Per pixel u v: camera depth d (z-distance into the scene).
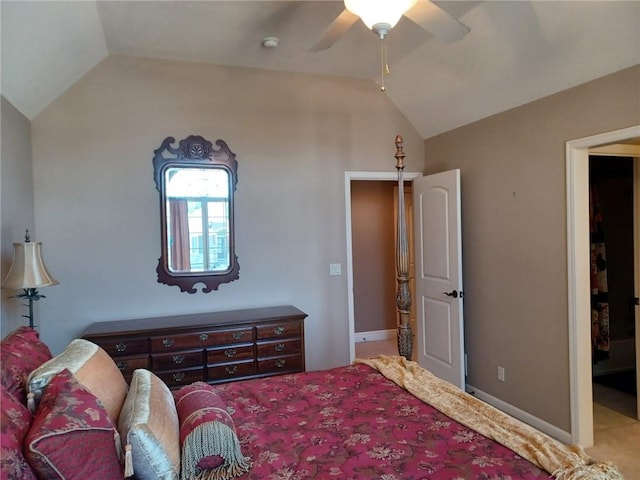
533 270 3.11
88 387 1.51
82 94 3.34
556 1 2.35
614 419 3.25
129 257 3.45
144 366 3.06
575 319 2.79
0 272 2.54
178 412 1.71
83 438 1.18
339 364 4.05
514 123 3.25
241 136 3.74
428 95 3.80
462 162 3.82
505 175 3.34
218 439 1.44
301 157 3.92
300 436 1.68
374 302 5.73
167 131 3.54
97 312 3.38
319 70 3.81
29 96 2.92
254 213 3.79
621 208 4.46
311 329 3.97
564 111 2.83
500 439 1.61
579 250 2.79
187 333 3.16
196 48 3.29
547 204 2.98
